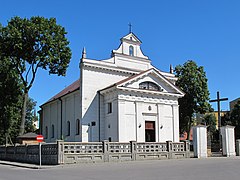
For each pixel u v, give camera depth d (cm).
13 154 3584
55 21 4141
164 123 3981
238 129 6406
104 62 4053
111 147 2792
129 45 4350
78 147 2638
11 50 4088
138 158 2908
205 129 3303
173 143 3153
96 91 3972
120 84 3666
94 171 1909
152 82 3953
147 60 4441
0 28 4016
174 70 5409
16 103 4412
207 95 5278
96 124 3888
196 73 5319
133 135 3700
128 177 1503
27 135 4062
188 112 5281
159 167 2070
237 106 6581
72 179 1496
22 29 3981
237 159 2845
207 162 2480
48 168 2344
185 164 2298
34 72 4166
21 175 1803
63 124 4756
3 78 4219
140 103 3812
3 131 5297
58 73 4222
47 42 3981
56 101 5084
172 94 4044
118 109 3641
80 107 3928
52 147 2653
